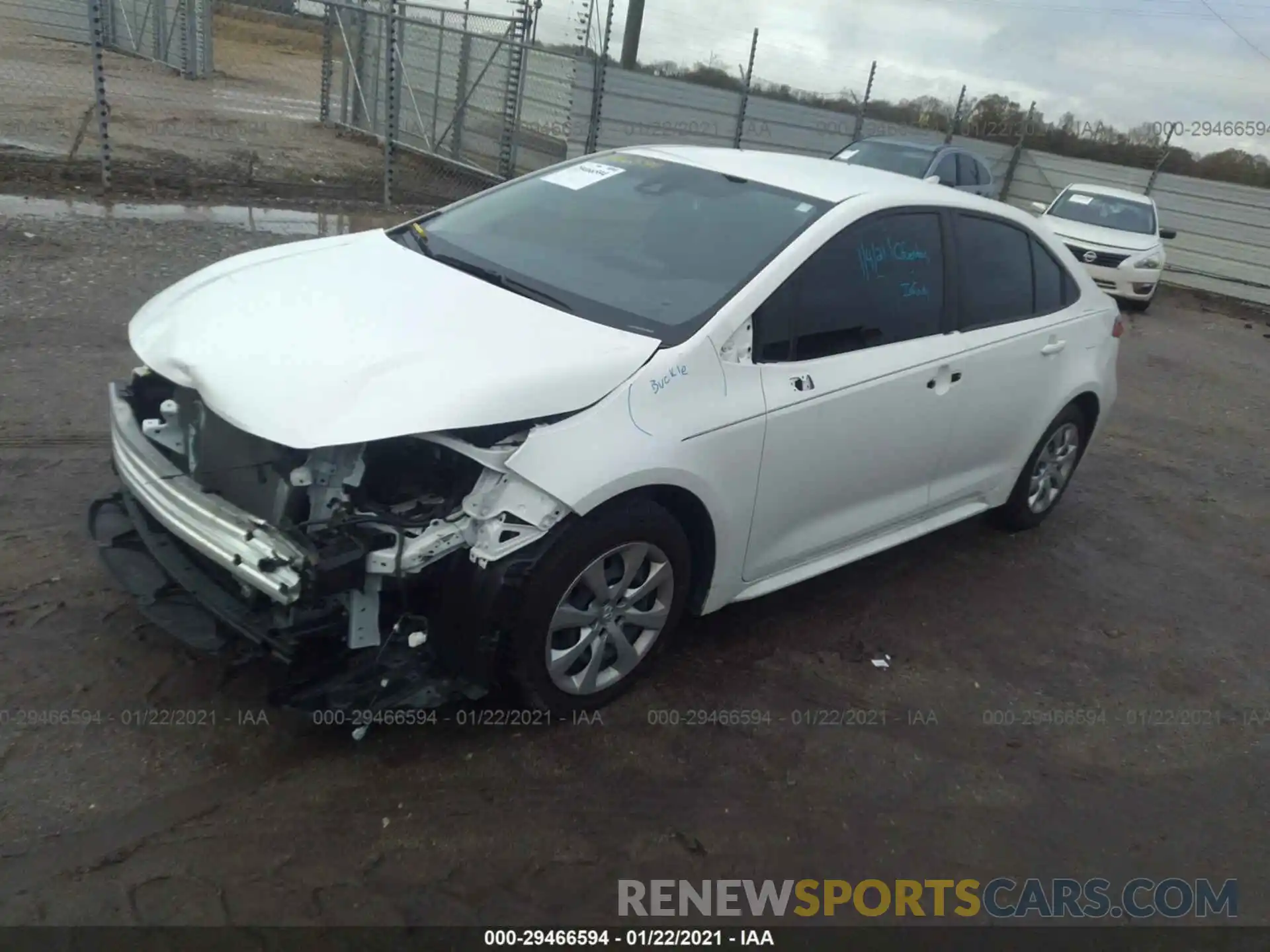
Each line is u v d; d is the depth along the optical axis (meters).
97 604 3.73
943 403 4.42
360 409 2.86
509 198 4.56
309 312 3.34
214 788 3.00
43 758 3.00
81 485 4.52
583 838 3.04
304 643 2.96
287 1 17.64
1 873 2.62
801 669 4.07
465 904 2.76
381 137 16.33
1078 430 5.61
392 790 3.09
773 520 3.84
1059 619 4.85
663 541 3.42
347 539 2.88
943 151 14.98
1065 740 3.91
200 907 2.61
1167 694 4.35
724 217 4.08
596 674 3.45
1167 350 12.09
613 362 3.26
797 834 3.20
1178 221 19.48
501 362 3.12
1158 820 3.54
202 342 3.18
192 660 3.51
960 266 4.59
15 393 5.31
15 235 8.12
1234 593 5.44
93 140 12.83
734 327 3.57
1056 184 21.92
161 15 21.75
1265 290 18.02
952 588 4.98
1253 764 3.95
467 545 3.03
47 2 23.44
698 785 3.33
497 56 14.04
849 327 4.01
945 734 3.82
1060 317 5.21
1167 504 6.63
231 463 3.05
